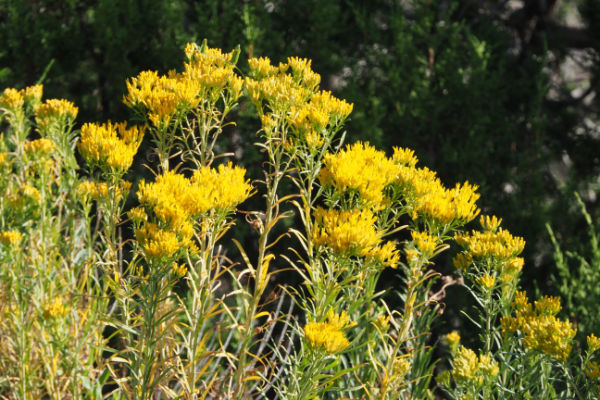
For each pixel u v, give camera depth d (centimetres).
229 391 186
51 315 201
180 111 179
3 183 234
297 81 190
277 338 378
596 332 328
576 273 461
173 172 162
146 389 161
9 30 441
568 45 604
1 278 217
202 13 470
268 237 461
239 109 435
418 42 529
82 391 221
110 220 180
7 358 235
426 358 231
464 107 505
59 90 473
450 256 438
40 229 229
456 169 495
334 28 498
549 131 564
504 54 529
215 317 375
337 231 162
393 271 464
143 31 463
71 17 479
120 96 457
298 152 182
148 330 161
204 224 170
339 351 154
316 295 178
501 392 195
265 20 482
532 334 179
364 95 493
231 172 168
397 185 182
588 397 177
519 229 489
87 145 169
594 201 565
